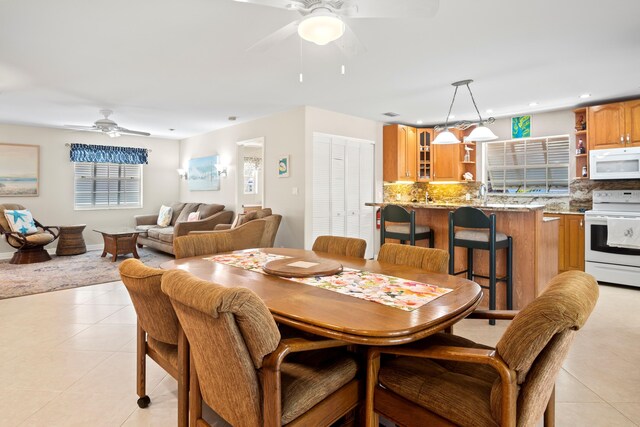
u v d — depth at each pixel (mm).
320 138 5320
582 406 1979
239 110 5395
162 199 8164
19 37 2891
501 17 2586
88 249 7180
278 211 5582
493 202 6250
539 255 3352
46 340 2857
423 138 6488
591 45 3064
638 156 4324
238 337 1121
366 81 4020
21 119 5969
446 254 1993
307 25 1893
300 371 1379
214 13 2533
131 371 2385
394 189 6656
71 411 1941
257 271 1997
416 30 2781
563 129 5324
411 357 1527
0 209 5844
